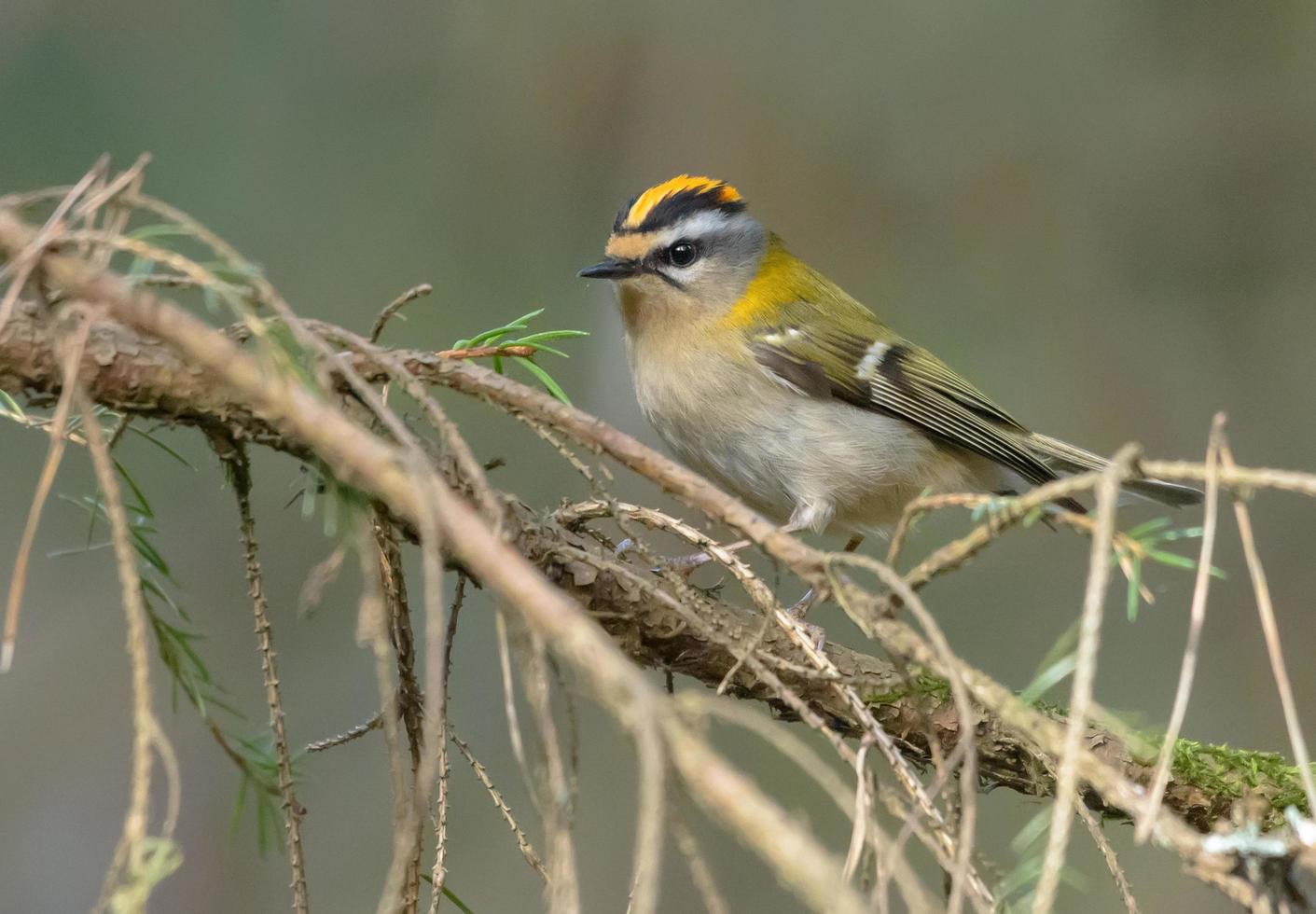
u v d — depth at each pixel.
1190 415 10.59
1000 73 10.40
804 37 10.23
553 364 10.04
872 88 10.30
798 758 2.89
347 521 3.80
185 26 9.34
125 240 3.45
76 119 9.02
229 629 9.83
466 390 4.18
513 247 9.95
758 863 9.57
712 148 10.11
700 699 2.97
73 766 10.06
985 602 10.54
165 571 4.39
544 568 4.69
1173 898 9.35
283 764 4.09
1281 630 10.77
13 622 3.21
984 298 10.44
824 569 3.64
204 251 9.16
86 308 3.46
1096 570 3.11
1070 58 10.46
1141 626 10.92
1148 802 3.16
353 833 9.75
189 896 9.70
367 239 9.70
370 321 9.60
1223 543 11.00
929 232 10.41
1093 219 10.56
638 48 10.06
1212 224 10.64
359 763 9.87
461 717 9.90
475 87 9.97
